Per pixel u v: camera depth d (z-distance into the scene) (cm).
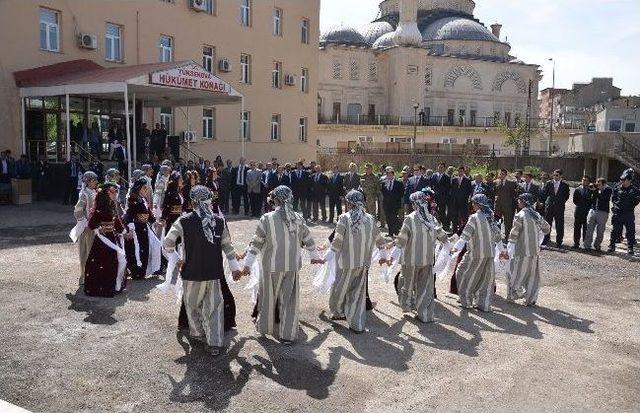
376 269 1012
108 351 578
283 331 615
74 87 1805
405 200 1443
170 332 639
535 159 4531
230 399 481
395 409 473
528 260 805
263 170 1742
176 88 1844
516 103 6838
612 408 486
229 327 654
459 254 837
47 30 2088
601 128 5341
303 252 1141
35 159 2056
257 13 3083
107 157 2234
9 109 1950
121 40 2367
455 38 6712
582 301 841
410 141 6003
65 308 716
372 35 7031
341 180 1609
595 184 1320
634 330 702
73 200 1786
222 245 601
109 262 770
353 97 6219
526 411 476
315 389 505
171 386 503
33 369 529
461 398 497
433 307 716
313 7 3503
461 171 1447
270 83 3206
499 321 727
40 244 1126
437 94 6444
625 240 1441
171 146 2336
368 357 585
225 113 2927
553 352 616
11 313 690
